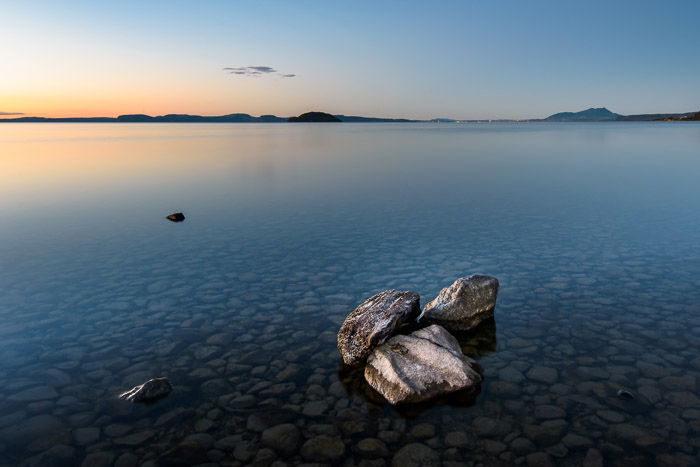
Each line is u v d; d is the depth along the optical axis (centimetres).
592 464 661
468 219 2273
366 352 946
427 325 1098
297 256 1688
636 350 978
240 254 1723
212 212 2538
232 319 1169
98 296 1321
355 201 2833
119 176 4131
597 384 859
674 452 677
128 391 860
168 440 730
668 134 13500
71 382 895
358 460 683
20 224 2253
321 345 1038
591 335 1051
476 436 729
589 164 4916
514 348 1005
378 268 1534
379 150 7512
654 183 3406
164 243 1898
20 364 961
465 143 9519
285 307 1237
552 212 2416
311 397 844
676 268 1473
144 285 1407
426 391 821
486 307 1118
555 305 1213
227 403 827
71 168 4781
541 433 730
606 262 1548
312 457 691
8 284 1419
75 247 1839
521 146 8300
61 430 754
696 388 834
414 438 729
